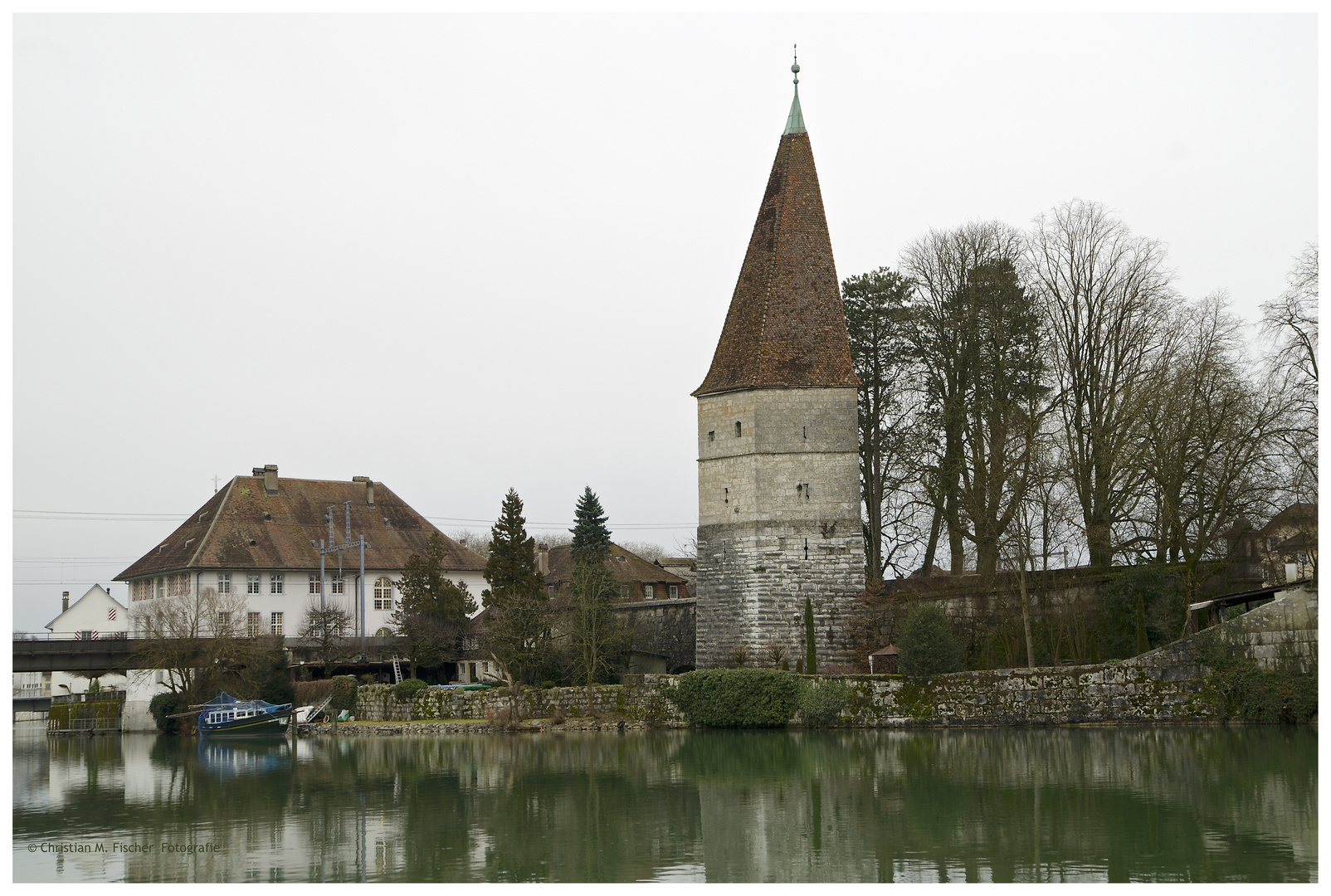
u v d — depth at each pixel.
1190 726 48.16
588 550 84.00
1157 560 56.72
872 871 26.44
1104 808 32.06
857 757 44.03
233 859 29.03
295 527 93.12
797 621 63.50
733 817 32.88
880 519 68.94
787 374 64.81
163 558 92.56
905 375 67.94
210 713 68.12
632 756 47.53
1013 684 51.81
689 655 70.12
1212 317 58.66
